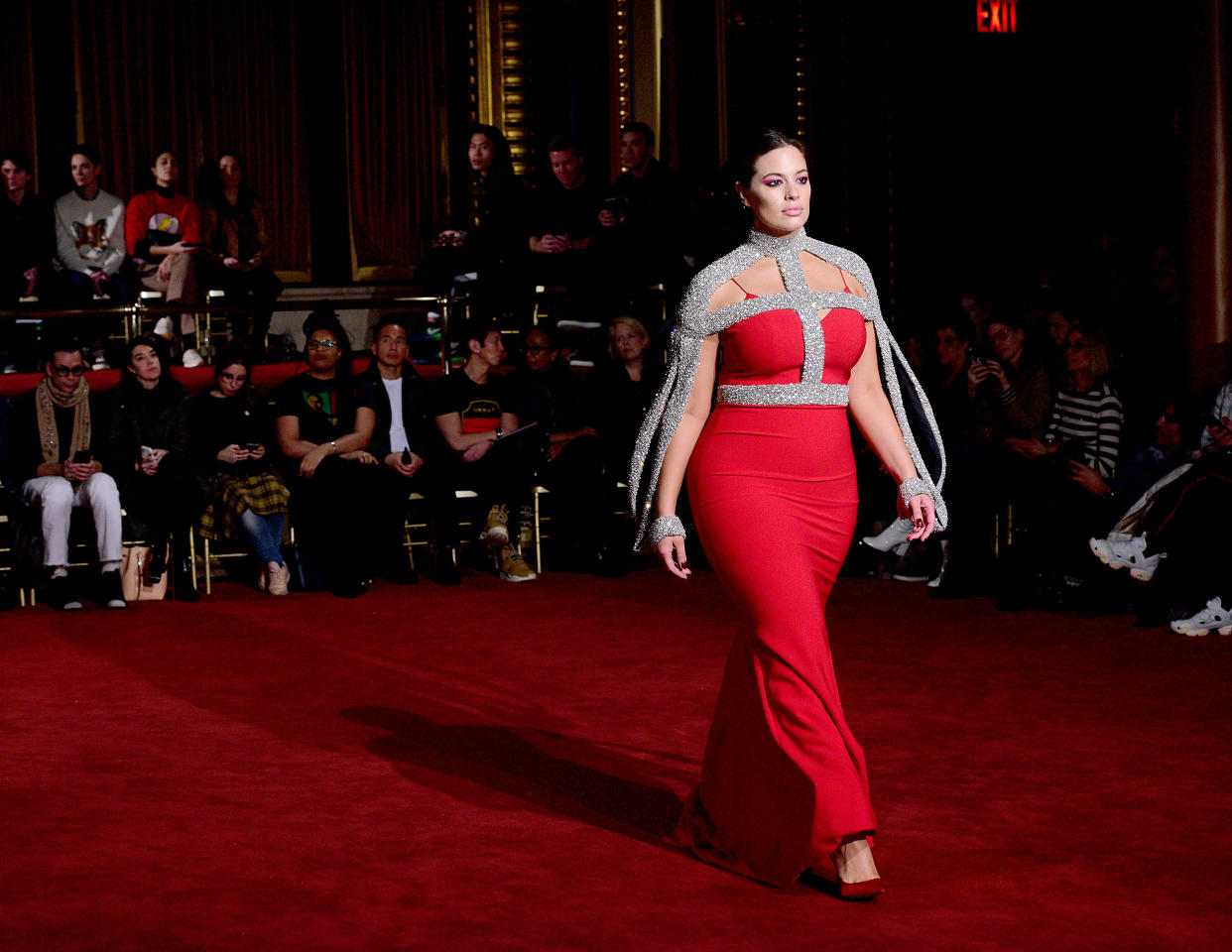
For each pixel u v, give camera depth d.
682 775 8.77
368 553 15.06
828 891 6.89
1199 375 15.48
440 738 9.62
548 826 7.85
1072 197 20.75
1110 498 13.84
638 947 6.21
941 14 21.64
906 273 22.08
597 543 16.00
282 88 25.75
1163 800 8.23
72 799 8.34
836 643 12.45
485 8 25.48
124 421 14.94
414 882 7.00
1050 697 10.55
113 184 25.08
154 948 6.19
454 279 21.91
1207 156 15.37
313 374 15.77
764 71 23.42
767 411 7.11
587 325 20.31
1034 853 7.39
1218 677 11.07
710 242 20.25
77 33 24.66
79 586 15.20
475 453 15.79
